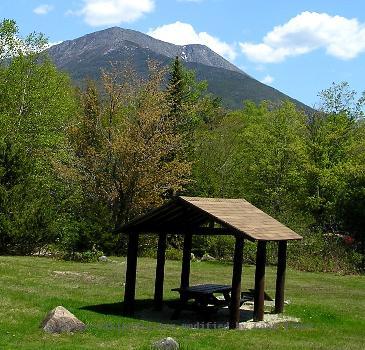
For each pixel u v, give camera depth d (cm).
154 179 3806
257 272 1680
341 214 3994
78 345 1247
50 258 3047
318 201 4222
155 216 1647
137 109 3912
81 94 4109
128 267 1681
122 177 3728
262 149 4741
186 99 5325
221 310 1867
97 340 1315
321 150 4525
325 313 1878
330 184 4222
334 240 3738
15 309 1571
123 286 2167
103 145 3806
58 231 3191
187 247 1892
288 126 4828
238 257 1551
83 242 3234
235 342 1349
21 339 1278
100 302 1806
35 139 4162
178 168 3928
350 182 4094
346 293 2445
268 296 2138
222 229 1662
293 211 4066
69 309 1639
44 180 3447
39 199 3139
